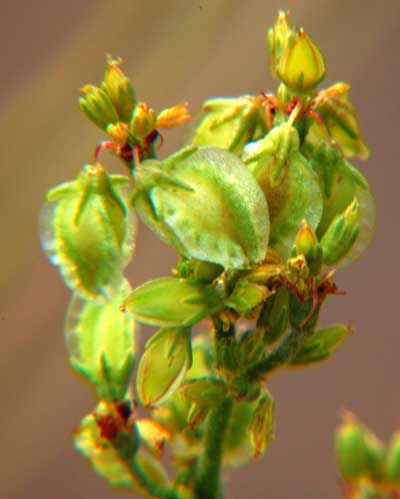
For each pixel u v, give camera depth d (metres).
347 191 0.07
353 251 0.07
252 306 0.06
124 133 0.07
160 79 0.14
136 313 0.06
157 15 0.14
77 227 0.06
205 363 0.07
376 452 0.07
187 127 0.07
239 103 0.07
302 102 0.07
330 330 0.07
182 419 0.07
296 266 0.06
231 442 0.07
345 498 0.07
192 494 0.07
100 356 0.07
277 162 0.06
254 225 0.06
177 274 0.07
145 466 0.07
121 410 0.07
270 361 0.07
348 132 0.07
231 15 0.14
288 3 0.14
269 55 0.07
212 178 0.06
